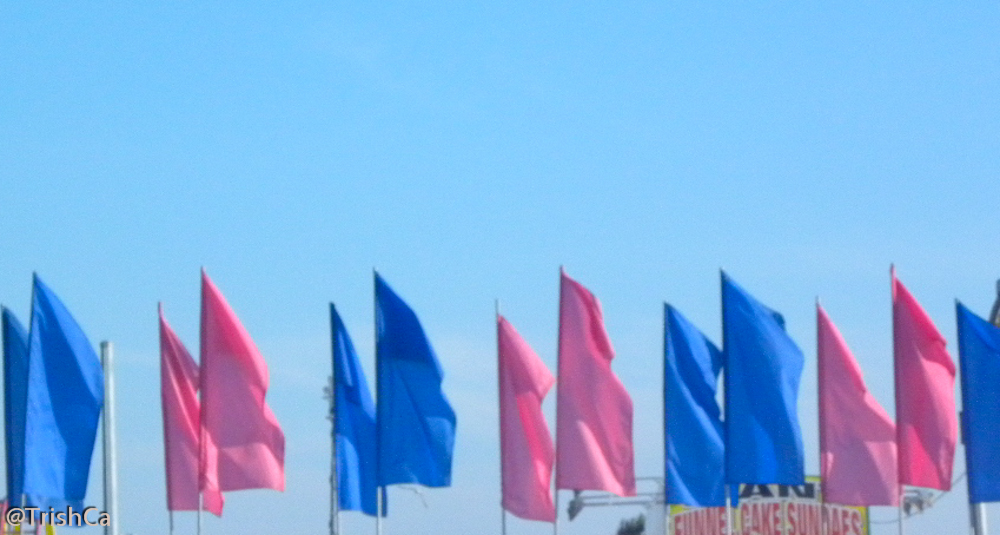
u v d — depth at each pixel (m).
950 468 110.12
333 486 116.00
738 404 111.50
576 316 112.69
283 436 114.06
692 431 112.25
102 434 115.62
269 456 113.12
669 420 112.31
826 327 112.19
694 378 112.81
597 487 110.81
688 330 113.12
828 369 111.81
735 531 133.12
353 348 117.00
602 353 112.31
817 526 133.00
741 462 110.81
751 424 111.19
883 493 110.56
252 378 113.62
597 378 112.19
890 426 111.12
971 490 110.56
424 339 113.88
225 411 113.25
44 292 113.31
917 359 111.38
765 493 133.75
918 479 110.62
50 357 112.88
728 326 112.38
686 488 111.75
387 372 113.50
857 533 132.25
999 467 110.50
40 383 112.38
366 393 117.25
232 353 113.69
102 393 113.88
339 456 115.81
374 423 117.06
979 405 111.00
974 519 111.81
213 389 113.44
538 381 113.06
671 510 133.12
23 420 115.69
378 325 114.06
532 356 113.44
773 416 111.06
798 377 111.81
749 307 112.38
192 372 116.19
